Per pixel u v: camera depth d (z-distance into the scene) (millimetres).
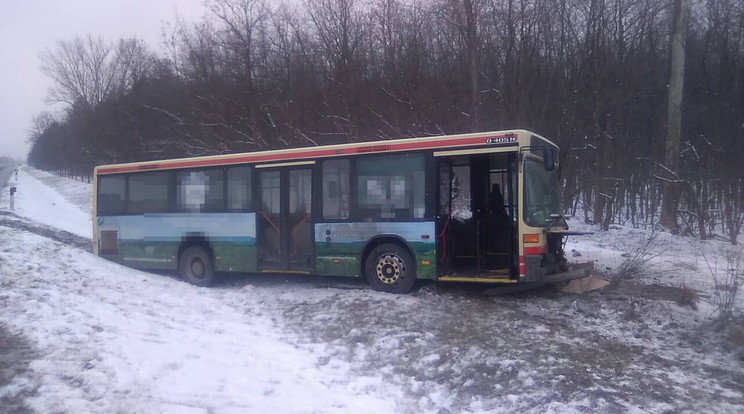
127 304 9156
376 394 5949
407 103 21938
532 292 9844
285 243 11227
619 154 20406
